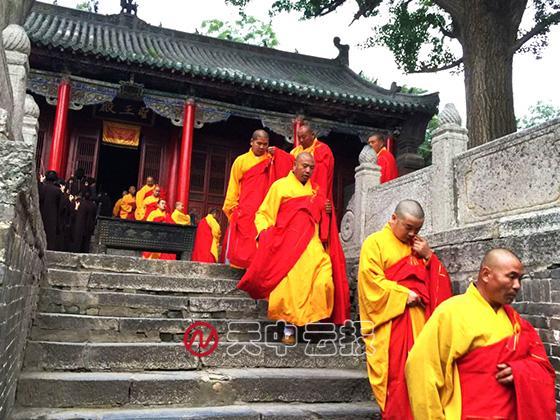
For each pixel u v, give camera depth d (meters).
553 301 4.24
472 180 5.67
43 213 9.50
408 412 3.65
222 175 22.20
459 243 5.45
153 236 11.84
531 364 3.27
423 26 16.23
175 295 6.69
